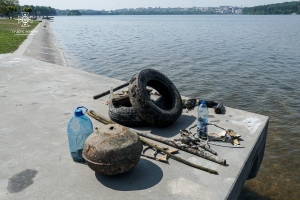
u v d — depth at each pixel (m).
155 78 5.20
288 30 56.81
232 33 49.25
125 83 7.42
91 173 3.54
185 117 5.34
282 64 19.06
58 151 4.07
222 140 4.34
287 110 10.45
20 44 20.33
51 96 6.50
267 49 26.94
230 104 11.20
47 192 3.19
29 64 10.13
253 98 11.84
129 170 3.51
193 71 16.69
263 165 6.68
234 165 3.72
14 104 5.96
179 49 26.73
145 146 4.18
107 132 3.30
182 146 4.06
